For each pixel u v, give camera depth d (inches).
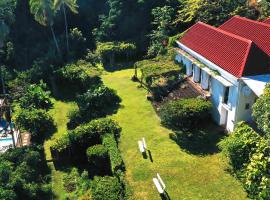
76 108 1704.0
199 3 2039.9
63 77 2006.6
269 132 954.1
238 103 1234.0
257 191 967.6
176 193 1066.7
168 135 1374.3
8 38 2378.2
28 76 2091.5
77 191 1181.1
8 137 1540.4
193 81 1582.2
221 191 1055.6
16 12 2476.6
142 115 1556.3
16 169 1190.9
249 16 1911.9
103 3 2655.0
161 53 2039.9
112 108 1657.2
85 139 1355.8
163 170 1173.1
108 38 2453.2
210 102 1371.8
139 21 2422.5
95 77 1964.8
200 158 1213.7
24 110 1654.8
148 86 1775.3
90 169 1320.1
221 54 1373.0
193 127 1343.5
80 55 2385.6
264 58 1252.5
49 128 1621.6
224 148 1125.1
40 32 2534.5
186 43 1664.6
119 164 1179.9
